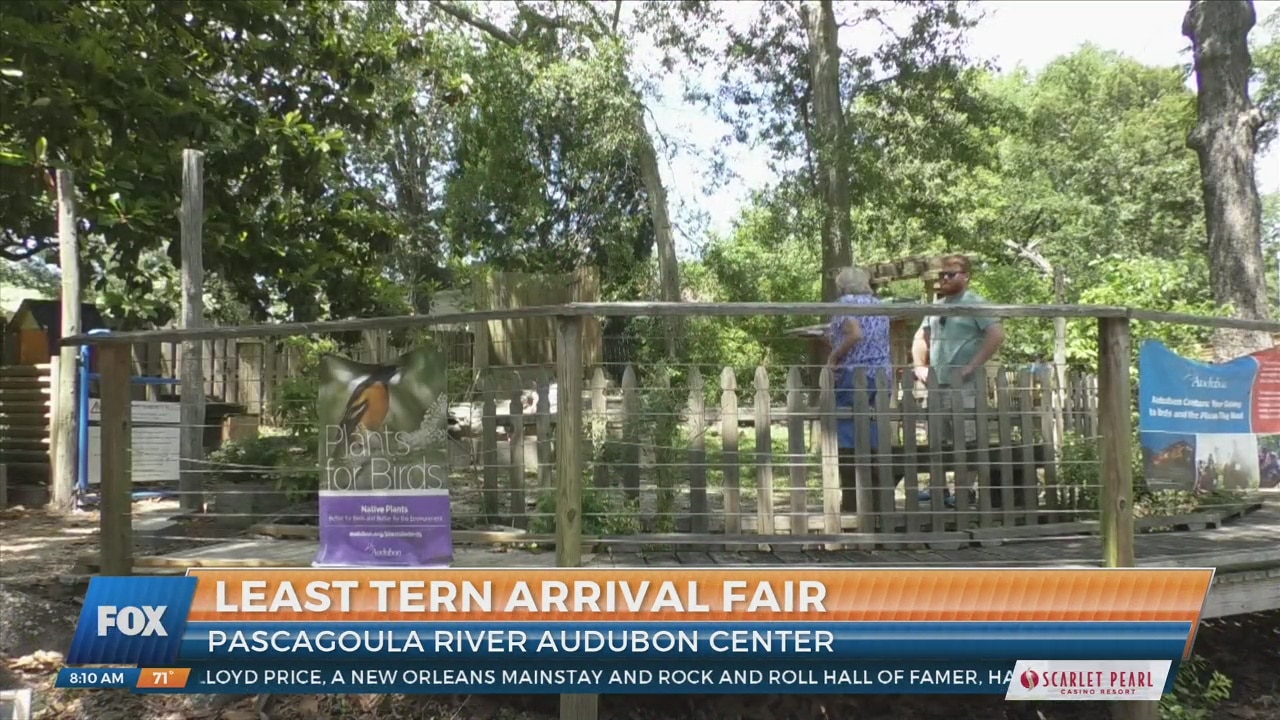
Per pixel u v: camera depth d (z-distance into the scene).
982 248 26.00
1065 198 32.00
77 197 8.66
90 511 8.17
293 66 9.48
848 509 5.21
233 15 8.80
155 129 7.57
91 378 8.70
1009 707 4.62
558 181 21.78
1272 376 4.55
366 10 17.59
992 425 5.36
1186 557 4.54
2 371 9.08
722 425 4.82
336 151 9.02
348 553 3.93
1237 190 10.66
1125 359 3.96
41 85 7.02
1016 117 20.41
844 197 15.42
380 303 9.71
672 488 4.83
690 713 4.38
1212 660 5.44
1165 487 4.22
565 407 3.74
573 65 17.67
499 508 5.17
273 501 5.96
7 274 37.62
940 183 18.66
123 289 11.72
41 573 5.46
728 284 20.66
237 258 8.84
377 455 3.93
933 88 16.64
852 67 17.27
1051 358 10.09
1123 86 35.00
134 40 8.34
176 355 9.71
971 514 4.99
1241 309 10.52
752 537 4.64
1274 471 4.54
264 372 8.63
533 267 21.75
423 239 23.45
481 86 19.52
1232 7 10.76
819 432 4.91
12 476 8.95
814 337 6.77
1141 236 32.81
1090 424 5.99
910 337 8.64
